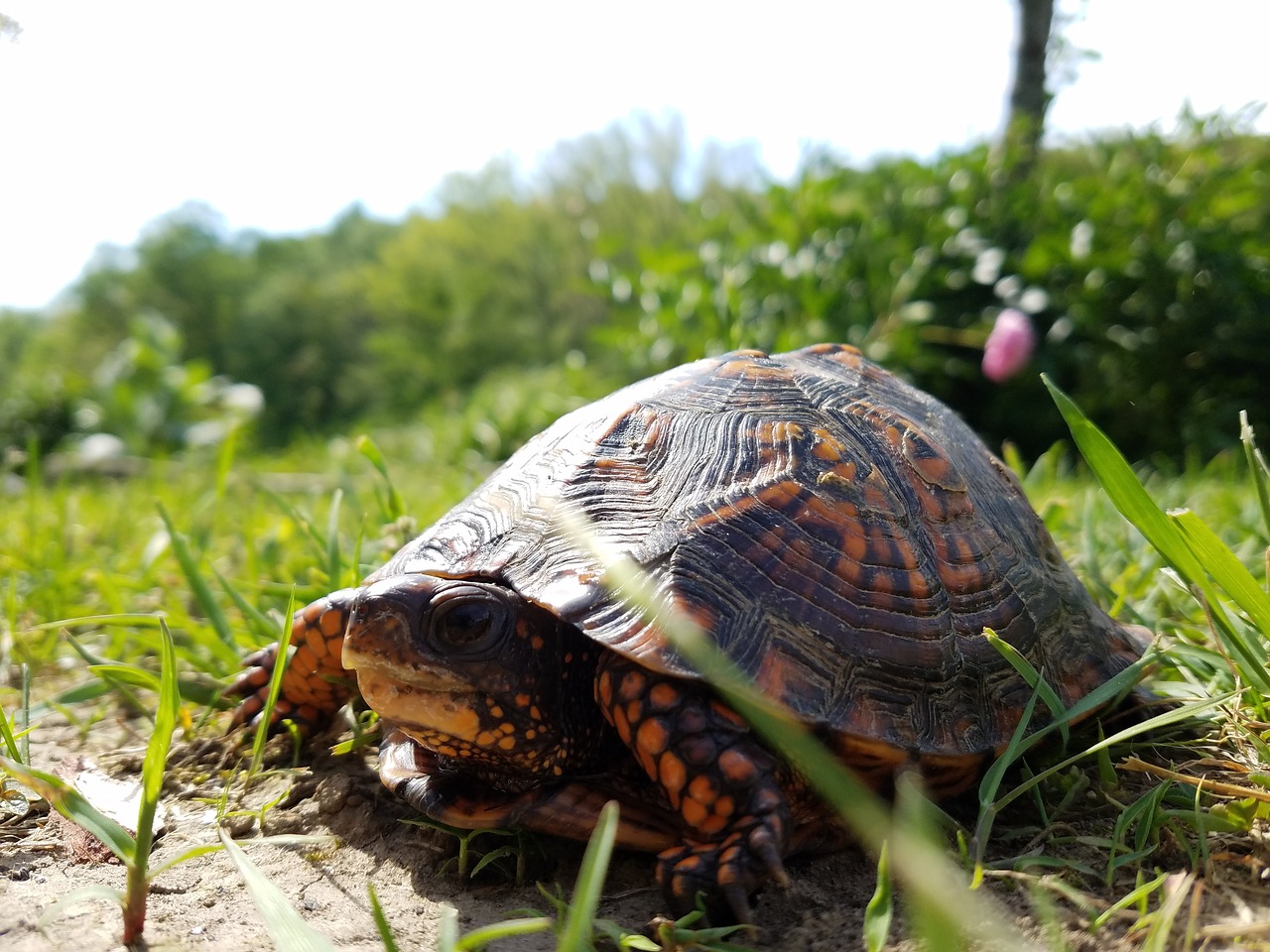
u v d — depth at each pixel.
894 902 0.11
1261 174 0.55
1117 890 0.10
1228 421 0.50
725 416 0.13
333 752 0.14
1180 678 0.16
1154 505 0.12
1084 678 0.14
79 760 0.16
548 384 0.73
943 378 0.53
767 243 0.56
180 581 0.24
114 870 0.12
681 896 0.10
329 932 0.11
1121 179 0.54
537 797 0.12
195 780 0.15
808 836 0.11
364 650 0.11
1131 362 0.52
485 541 0.13
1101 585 0.19
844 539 0.12
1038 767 0.13
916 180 0.57
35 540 0.27
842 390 0.15
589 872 0.09
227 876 0.12
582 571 0.12
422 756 0.13
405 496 0.31
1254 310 0.50
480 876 0.12
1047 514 0.23
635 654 0.11
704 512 0.12
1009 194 0.53
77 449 0.90
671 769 0.11
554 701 0.12
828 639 0.11
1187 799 0.12
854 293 0.53
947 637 0.12
